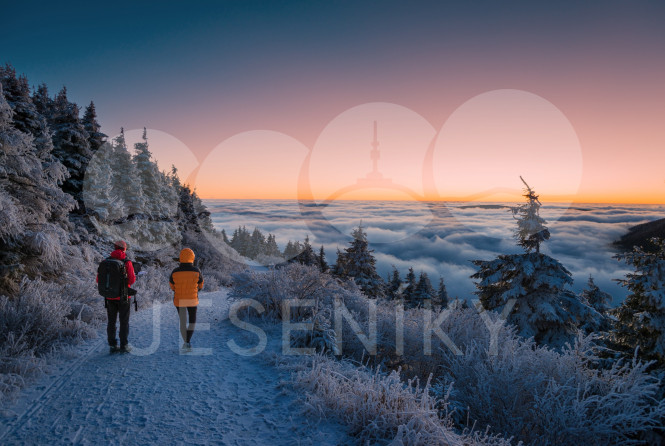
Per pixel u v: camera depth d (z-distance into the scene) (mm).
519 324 11406
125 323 5148
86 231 13250
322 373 4035
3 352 4281
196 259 21656
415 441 2850
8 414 3320
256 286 7648
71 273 8711
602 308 17391
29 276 7227
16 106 12406
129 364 4727
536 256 11820
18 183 7887
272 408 3633
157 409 3545
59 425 3195
